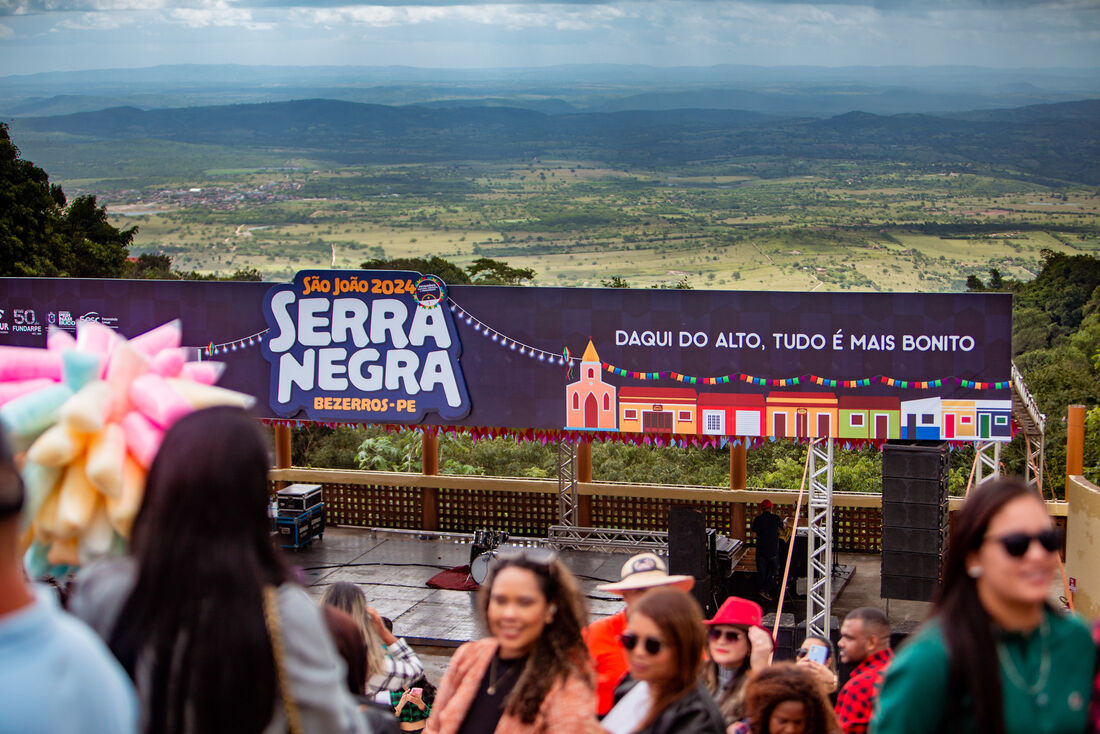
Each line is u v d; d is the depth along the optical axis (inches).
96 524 192.5
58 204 1571.1
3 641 80.0
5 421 190.7
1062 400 1338.6
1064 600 619.5
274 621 104.0
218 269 7239.2
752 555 660.7
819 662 256.7
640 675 162.2
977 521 109.9
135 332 636.7
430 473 762.8
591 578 647.1
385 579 659.4
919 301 555.2
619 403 589.6
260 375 626.2
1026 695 107.9
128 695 86.6
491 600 161.2
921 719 109.4
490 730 161.9
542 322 595.5
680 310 579.5
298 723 105.4
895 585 502.6
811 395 567.5
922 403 557.9
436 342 605.0
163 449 105.9
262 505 107.6
